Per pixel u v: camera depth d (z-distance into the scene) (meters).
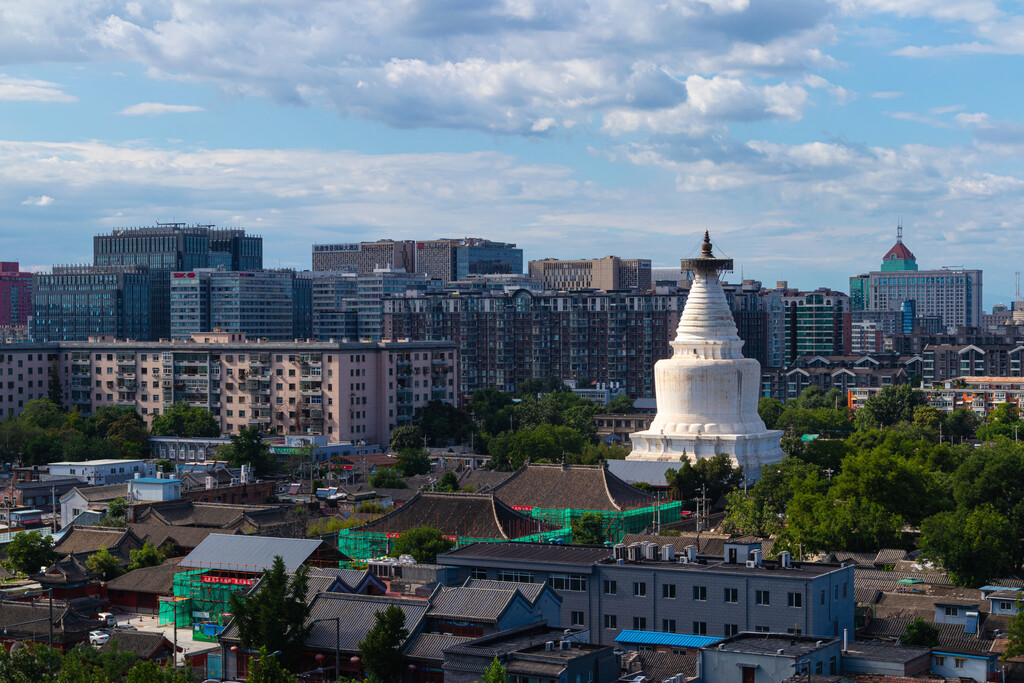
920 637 162.88
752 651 136.00
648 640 158.38
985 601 182.75
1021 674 152.62
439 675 150.88
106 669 152.88
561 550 185.38
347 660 157.75
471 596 161.88
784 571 165.25
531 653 140.75
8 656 144.38
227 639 163.50
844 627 166.38
